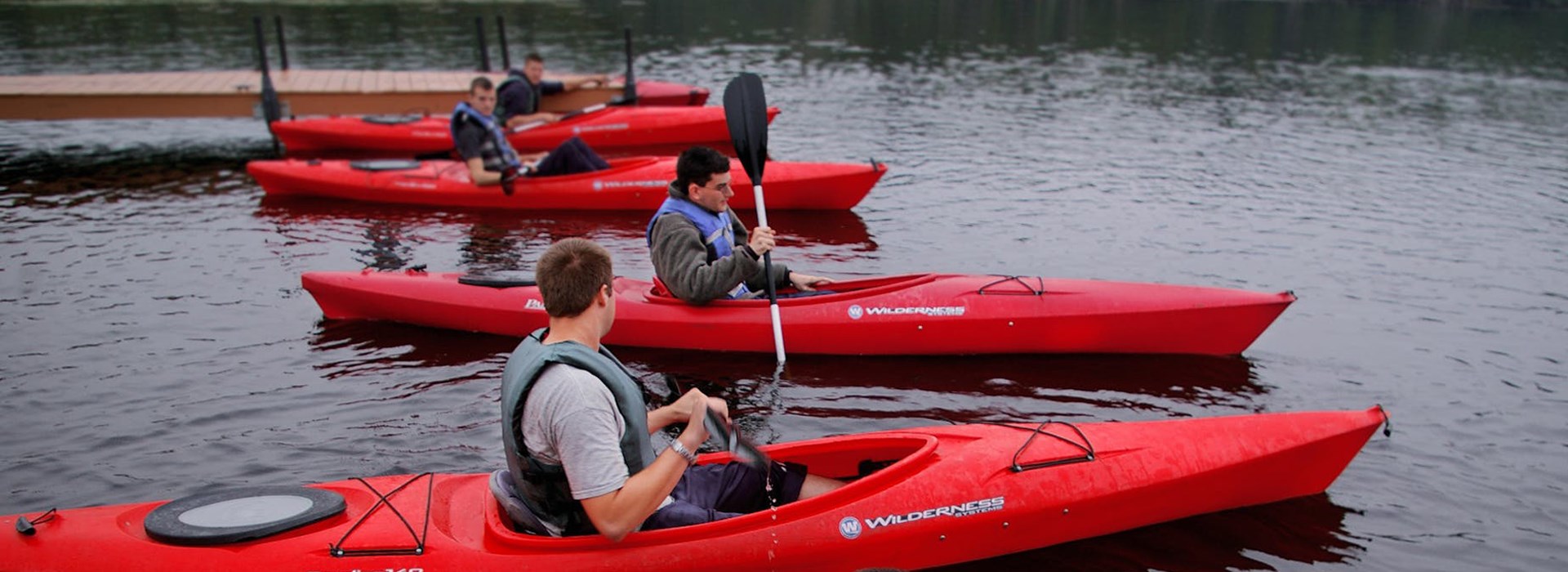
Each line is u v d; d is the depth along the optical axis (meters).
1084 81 16.50
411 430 4.69
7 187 9.18
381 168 8.88
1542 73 18.09
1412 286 7.01
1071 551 3.72
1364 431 3.99
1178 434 3.88
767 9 27.56
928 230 8.33
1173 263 7.51
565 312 2.80
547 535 3.18
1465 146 11.96
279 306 6.31
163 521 3.08
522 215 8.59
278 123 10.99
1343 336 6.03
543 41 20.31
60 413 4.77
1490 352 5.82
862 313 5.52
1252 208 9.06
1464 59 19.75
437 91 11.91
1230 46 21.31
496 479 3.26
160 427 4.66
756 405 5.01
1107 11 28.48
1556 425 4.89
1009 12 28.16
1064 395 5.18
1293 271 7.32
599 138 11.34
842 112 13.55
